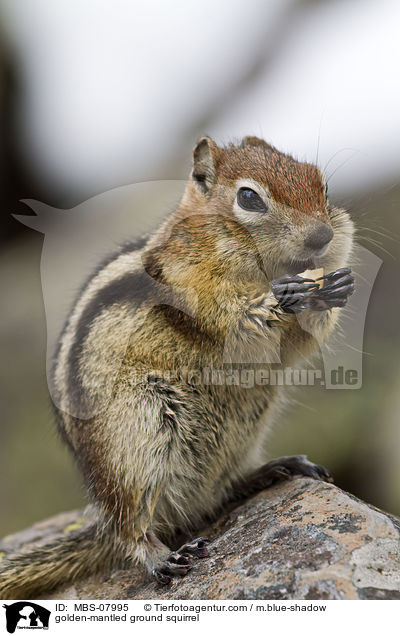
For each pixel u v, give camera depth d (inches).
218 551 334.3
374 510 324.2
